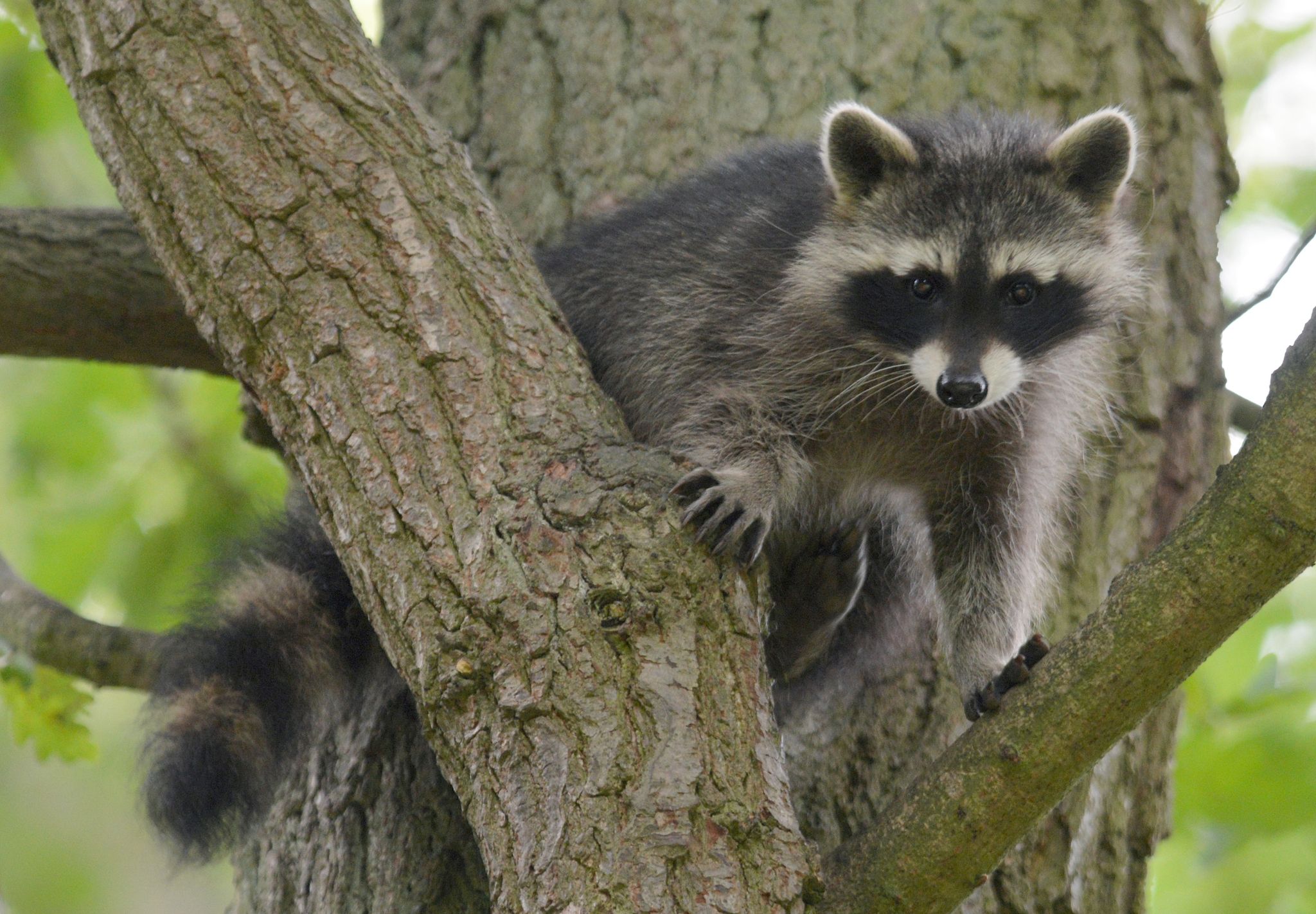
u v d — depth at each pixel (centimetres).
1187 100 820
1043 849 663
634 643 467
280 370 525
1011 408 750
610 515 487
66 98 1024
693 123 805
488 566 480
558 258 771
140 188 549
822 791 689
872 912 486
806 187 753
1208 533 462
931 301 725
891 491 789
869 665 746
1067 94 803
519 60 838
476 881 644
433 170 554
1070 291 741
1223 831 891
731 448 691
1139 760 701
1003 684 560
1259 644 948
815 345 730
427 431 506
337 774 689
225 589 730
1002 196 729
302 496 773
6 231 789
